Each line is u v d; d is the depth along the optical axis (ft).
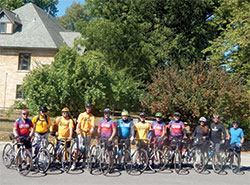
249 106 44.75
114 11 83.25
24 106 48.57
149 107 45.34
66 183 22.89
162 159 29.84
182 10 85.20
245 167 33.42
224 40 59.41
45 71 45.09
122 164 28.89
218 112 41.93
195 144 30.30
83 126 28.50
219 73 44.45
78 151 28.73
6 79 98.17
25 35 99.91
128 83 65.62
